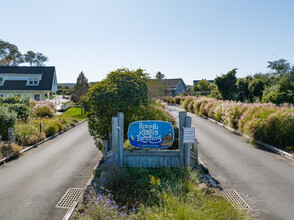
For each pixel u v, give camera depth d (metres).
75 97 36.12
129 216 4.18
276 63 33.31
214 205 4.34
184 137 6.55
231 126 14.74
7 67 32.62
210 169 7.39
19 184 6.33
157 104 11.27
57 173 7.21
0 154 8.45
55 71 34.22
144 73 8.66
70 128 16.00
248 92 24.77
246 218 4.22
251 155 8.95
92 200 4.69
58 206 5.12
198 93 42.94
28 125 12.55
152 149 7.39
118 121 6.82
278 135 9.90
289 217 4.57
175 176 5.96
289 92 16.75
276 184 6.18
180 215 3.87
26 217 4.68
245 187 6.00
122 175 5.94
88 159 8.72
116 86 7.40
